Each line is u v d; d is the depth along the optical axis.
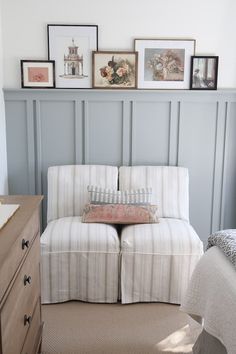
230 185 3.52
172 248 2.63
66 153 3.40
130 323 2.45
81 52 3.25
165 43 3.26
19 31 3.20
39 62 3.23
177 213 3.12
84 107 3.33
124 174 3.20
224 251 1.94
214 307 1.81
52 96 3.29
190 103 3.36
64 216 3.12
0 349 1.26
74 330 2.37
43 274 2.65
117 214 2.86
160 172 3.20
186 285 2.66
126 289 2.67
